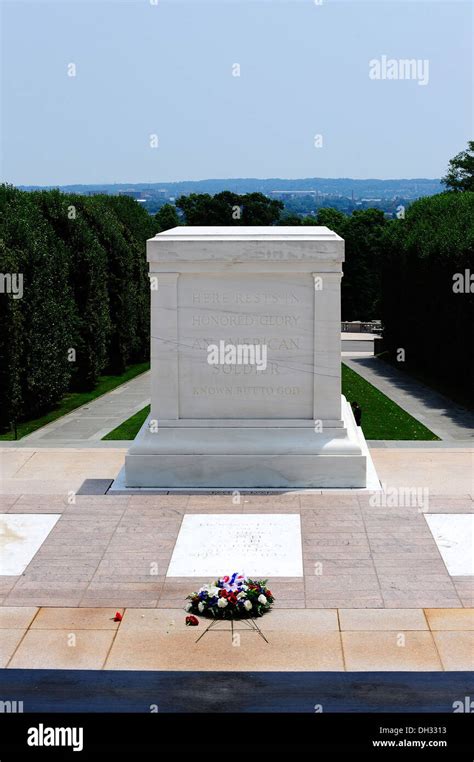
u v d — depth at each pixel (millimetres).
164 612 15273
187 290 20734
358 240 102625
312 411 21031
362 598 15641
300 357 20844
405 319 51500
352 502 19984
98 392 43500
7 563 17172
